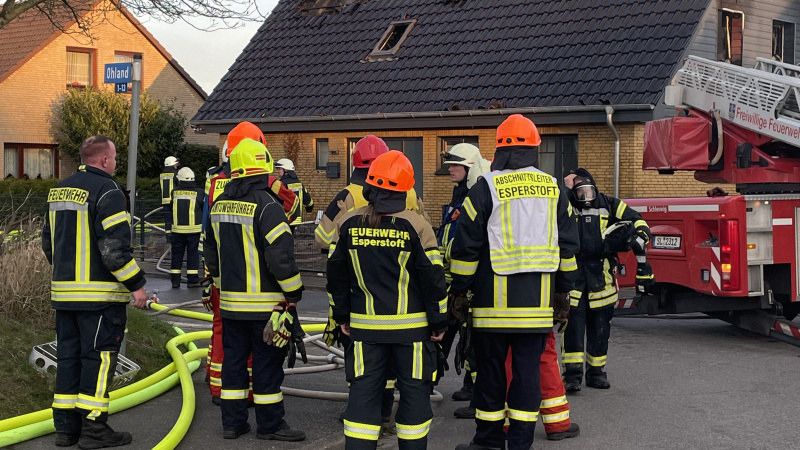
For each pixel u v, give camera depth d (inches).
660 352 361.7
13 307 293.4
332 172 835.4
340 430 237.0
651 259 397.1
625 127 669.9
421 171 791.1
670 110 662.5
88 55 1212.5
